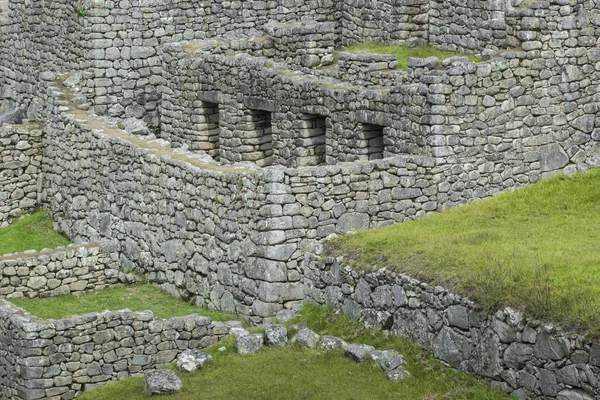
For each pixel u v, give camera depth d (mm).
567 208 31469
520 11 33875
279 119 38062
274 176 31188
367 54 36781
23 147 42969
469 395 25406
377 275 28141
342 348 27969
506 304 25156
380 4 40094
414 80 34812
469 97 33000
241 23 44125
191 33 44688
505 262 26375
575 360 23812
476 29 37344
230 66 39688
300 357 28047
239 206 32094
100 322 30344
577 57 34156
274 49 41250
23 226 42062
